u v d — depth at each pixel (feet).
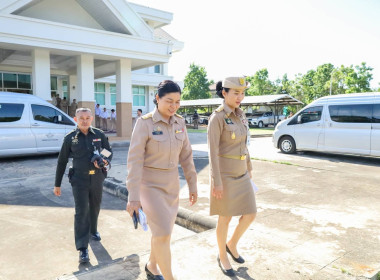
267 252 10.57
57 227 14.64
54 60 56.34
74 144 11.37
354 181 21.59
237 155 9.27
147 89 87.20
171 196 8.30
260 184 20.77
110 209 17.26
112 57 46.01
